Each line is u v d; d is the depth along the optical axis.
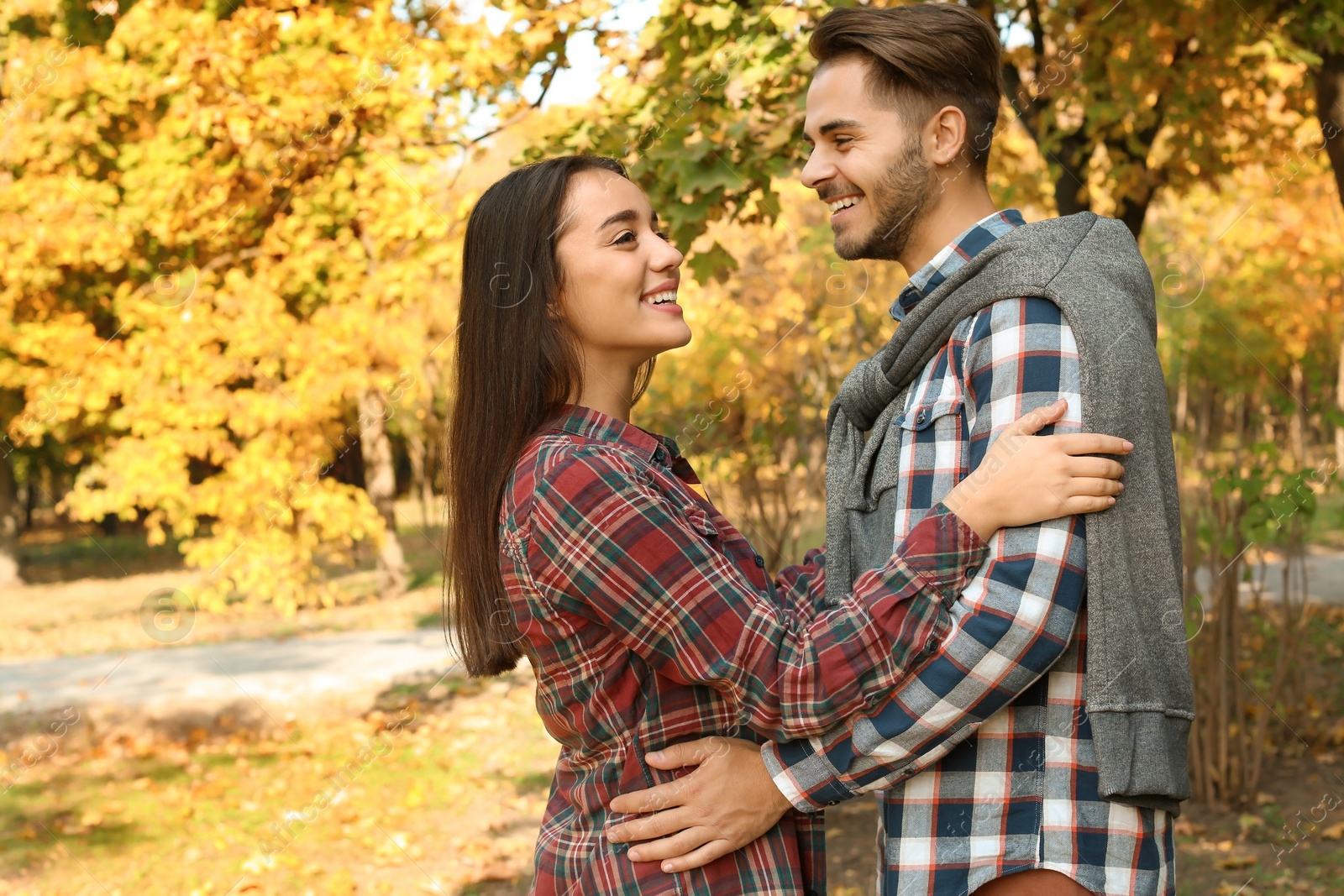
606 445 1.38
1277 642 5.43
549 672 1.37
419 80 4.25
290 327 6.21
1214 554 4.32
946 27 1.50
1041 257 1.37
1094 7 4.09
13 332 7.86
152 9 5.52
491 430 1.44
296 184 5.60
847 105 1.53
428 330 6.25
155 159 6.34
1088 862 1.30
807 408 4.96
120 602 10.99
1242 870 3.70
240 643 8.02
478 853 4.30
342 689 6.66
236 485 6.63
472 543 1.44
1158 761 1.29
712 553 1.31
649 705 1.33
